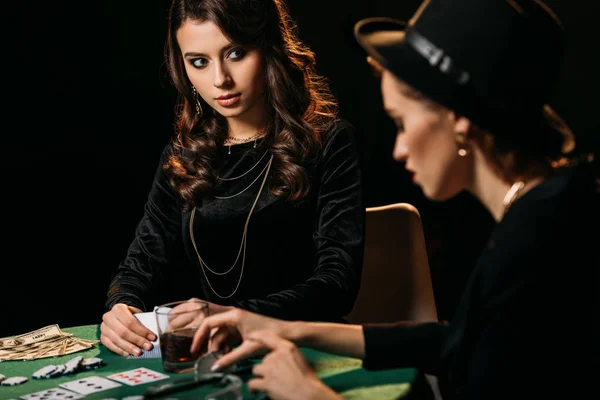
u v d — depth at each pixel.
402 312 2.76
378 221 2.78
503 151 1.51
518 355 1.46
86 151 6.95
